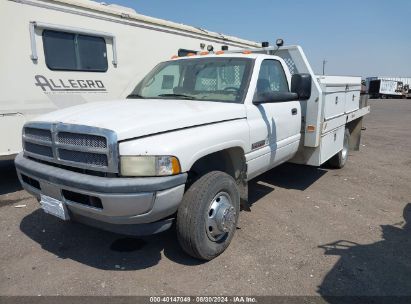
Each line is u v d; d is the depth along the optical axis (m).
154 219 3.14
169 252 3.80
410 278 3.37
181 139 3.18
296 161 5.77
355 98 7.36
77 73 6.40
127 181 2.90
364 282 3.29
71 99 6.36
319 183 6.37
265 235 4.20
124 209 2.93
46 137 3.38
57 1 5.96
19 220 4.61
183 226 3.37
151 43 7.74
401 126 15.80
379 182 6.54
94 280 3.29
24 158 3.69
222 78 4.46
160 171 2.99
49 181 3.25
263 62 4.62
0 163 7.46
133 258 3.69
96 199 2.98
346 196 5.69
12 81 5.53
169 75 4.88
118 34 7.02
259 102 4.23
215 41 9.57
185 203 3.37
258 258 3.68
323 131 5.60
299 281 3.29
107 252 3.81
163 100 4.21
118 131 2.92
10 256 3.71
